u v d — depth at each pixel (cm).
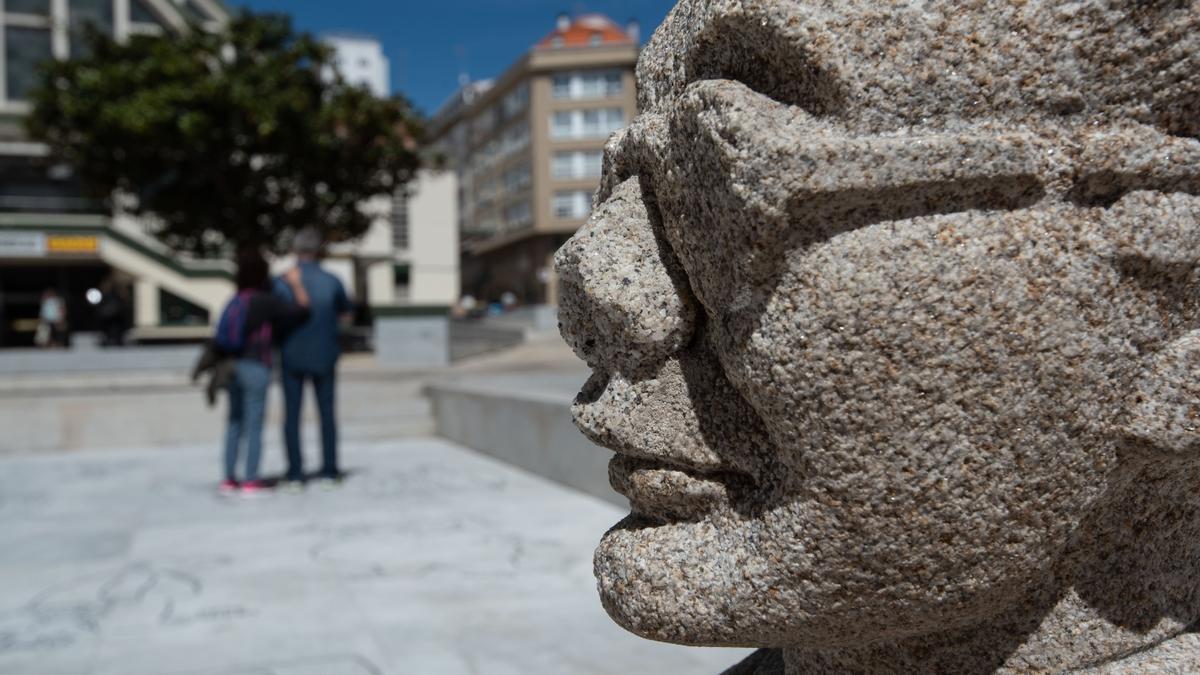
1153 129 95
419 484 645
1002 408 93
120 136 1489
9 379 1089
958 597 101
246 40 1592
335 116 1571
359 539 480
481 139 4881
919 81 93
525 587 391
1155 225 94
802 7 95
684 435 110
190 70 1493
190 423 912
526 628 341
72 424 879
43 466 768
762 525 104
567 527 497
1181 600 114
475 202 5053
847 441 94
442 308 1331
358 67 5909
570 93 4028
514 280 4603
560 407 621
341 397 979
